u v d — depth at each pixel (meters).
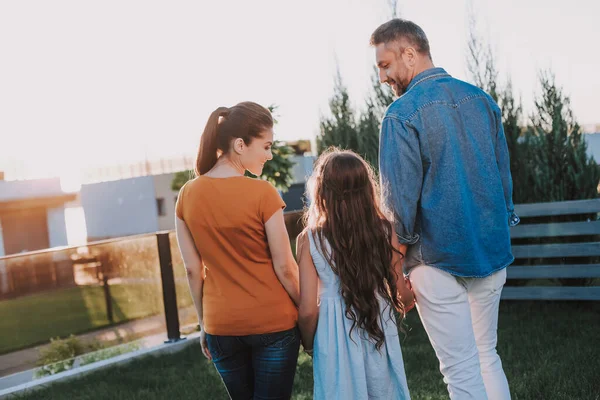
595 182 5.50
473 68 5.89
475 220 2.20
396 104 2.21
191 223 2.11
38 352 4.69
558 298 5.19
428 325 2.28
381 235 2.14
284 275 2.11
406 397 2.17
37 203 23.59
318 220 2.21
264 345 2.10
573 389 3.11
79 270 4.92
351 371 2.15
